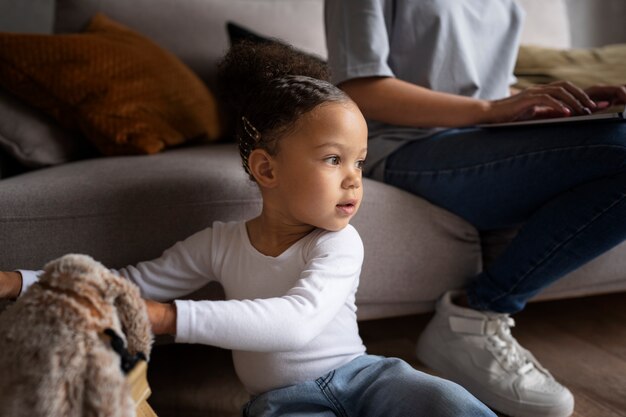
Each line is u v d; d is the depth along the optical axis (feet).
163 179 3.36
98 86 4.36
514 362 3.42
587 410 3.34
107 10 5.32
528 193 3.43
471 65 4.03
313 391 2.60
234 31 5.29
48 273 1.91
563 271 3.37
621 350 4.12
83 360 1.74
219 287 3.44
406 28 3.96
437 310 3.81
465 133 3.73
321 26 5.86
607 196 3.09
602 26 8.14
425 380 2.56
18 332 1.77
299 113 2.52
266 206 2.74
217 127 5.16
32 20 6.23
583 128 3.20
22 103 4.40
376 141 4.06
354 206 2.59
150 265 2.91
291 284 2.62
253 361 2.70
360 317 3.74
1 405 1.73
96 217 3.21
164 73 4.77
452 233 3.80
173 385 3.67
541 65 5.53
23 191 3.19
